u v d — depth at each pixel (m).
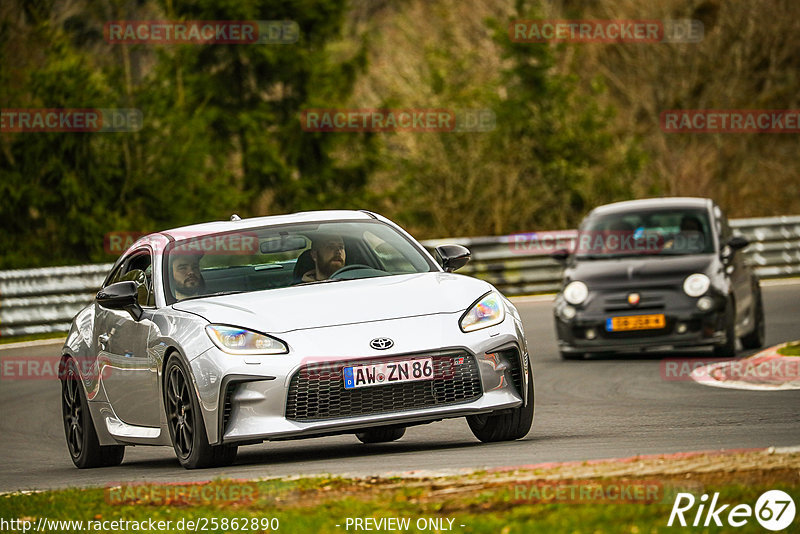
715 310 42.81
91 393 28.33
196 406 23.27
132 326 26.17
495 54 116.50
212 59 109.75
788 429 24.92
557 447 23.23
